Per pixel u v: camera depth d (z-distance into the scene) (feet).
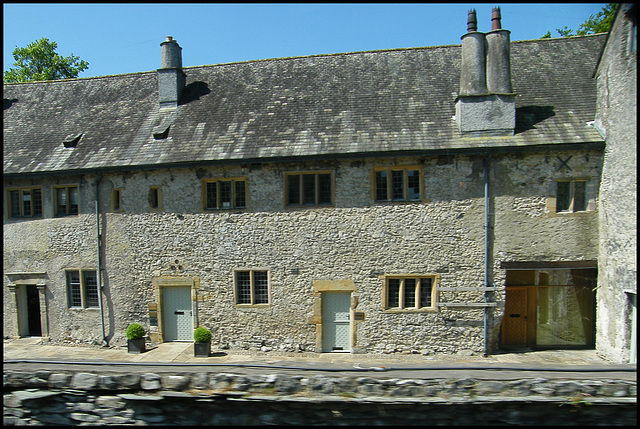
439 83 37.29
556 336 33.58
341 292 33.76
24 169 36.37
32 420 17.75
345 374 16.84
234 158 32.91
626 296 27.12
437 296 32.22
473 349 32.07
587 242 30.78
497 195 31.42
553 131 31.04
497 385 15.90
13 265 38.37
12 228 38.22
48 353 34.86
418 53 41.37
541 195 31.04
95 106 42.78
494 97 31.19
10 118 43.32
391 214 32.53
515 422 15.84
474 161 31.55
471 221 31.71
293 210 33.50
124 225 35.86
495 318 31.78
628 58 26.63
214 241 34.58
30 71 76.02
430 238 32.19
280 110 37.04
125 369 17.92
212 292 34.73
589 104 33.17
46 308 37.86
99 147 37.11
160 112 39.68
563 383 15.67
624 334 27.27
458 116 32.35
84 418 17.48
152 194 35.53
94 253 36.47
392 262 32.58
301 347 33.73
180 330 36.06
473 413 15.97
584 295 33.04
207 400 16.72
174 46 40.75
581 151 30.53
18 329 38.86
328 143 32.73
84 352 34.73
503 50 31.35
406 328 32.68
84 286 37.11
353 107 35.96
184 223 34.91
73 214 37.14
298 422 16.52
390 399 15.98
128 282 36.01
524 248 31.30
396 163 32.30
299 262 33.55
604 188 29.78
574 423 15.79
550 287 33.58
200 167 34.32
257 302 34.58
